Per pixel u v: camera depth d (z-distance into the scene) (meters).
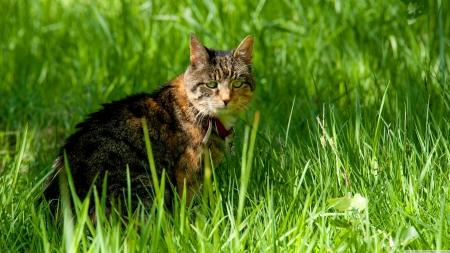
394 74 7.18
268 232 4.32
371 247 3.96
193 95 5.54
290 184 4.93
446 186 4.86
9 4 9.39
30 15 9.38
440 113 5.66
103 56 8.20
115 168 5.05
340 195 4.91
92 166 5.02
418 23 8.11
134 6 9.39
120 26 8.76
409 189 4.72
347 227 4.25
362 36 8.03
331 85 7.32
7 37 8.66
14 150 6.87
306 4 8.89
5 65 8.10
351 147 5.31
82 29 9.05
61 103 7.49
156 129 5.39
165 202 5.15
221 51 5.90
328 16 8.53
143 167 5.19
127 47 8.46
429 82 6.52
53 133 7.04
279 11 9.05
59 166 5.17
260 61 7.95
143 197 5.01
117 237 3.91
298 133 6.32
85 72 8.12
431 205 4.66
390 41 8.09
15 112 7.33
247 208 4.81
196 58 5.66
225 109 5.55
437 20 7.85
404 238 4.14
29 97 7.41
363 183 4.88
